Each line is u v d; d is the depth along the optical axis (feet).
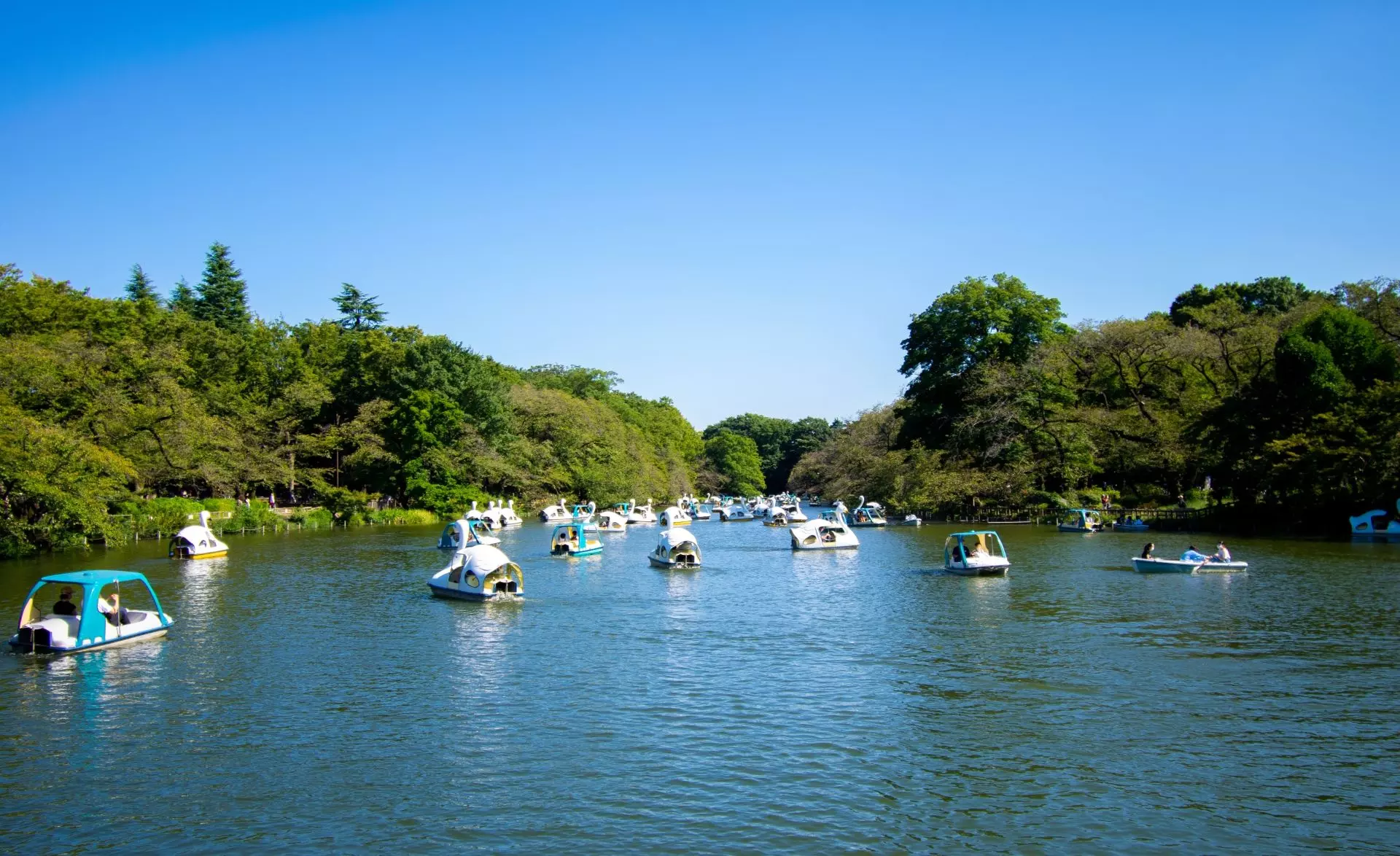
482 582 134.72
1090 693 79.51
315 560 195.52
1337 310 227.61
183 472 261.03
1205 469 261.85
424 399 353.72
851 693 80.89
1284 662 89.10
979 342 329.31
